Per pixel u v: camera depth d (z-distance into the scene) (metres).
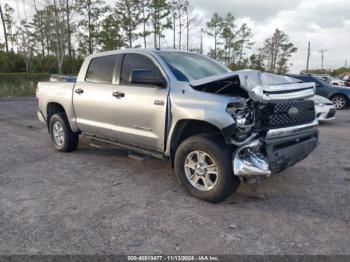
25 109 14.10
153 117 4.38
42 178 4.88
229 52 50.06
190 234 3.25
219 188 3.81
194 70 4.65
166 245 3.04
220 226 3.41
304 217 3.61
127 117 4.75
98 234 3.24
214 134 3.94
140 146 4.82
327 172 5.16
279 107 3.81
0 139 7.71
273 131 3.74
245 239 3.15
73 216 3.63
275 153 3.79
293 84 4.01
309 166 5.48
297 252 2.93
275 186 4.55
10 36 42.69
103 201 4.04
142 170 5.29
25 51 42.50
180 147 4.12
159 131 4.34
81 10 35.66
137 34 36.69
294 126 3.99
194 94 3.98
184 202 4.02
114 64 5.13
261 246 3.03
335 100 14.23
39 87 6.81
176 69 4.47
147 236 3.21
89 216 3.63
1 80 27.47
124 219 3.56
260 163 3.63
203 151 3.91
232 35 49.38
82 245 3.04
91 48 37.69
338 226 3.40
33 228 3.35
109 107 5.03
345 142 7.39
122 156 6.11
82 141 7.33
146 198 4.14
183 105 4.00
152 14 36.44
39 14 36.44
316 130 4.42
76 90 5.72
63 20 34.78
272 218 3.58
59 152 6.43
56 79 7.07
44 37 40.25
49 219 3.55
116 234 3.24
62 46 35.84
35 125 9.85
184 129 4.18
